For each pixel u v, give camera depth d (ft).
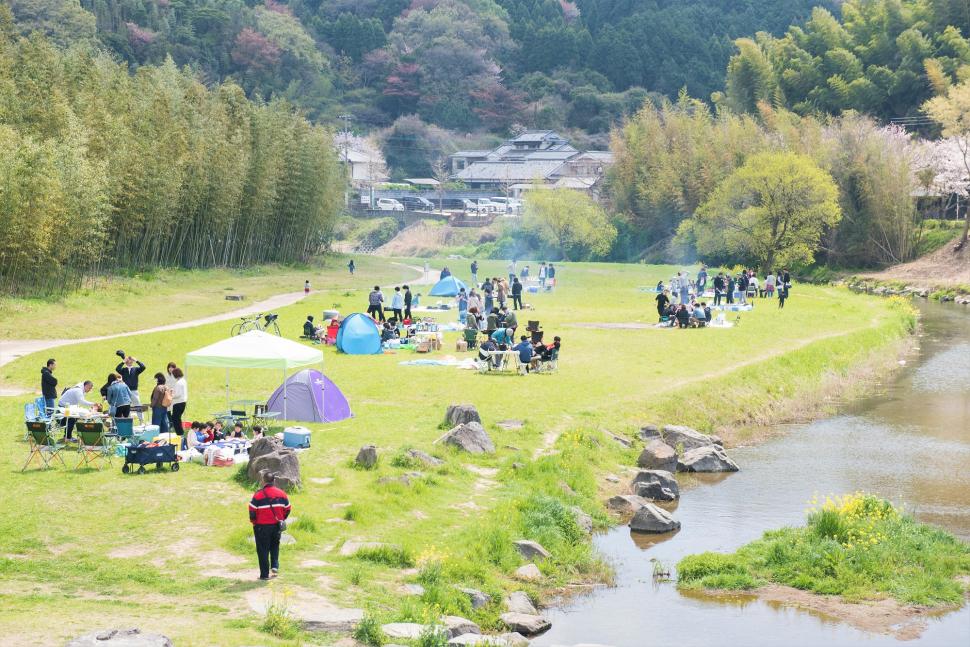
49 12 615.16
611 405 126.00
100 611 56.65
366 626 56.49
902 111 517.55
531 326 161.89
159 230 276.21
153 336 170.40
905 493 100.89
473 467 98.27
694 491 102.22
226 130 324.19
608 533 88.02
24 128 233.14
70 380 130.62
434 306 221.66
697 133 468.75
